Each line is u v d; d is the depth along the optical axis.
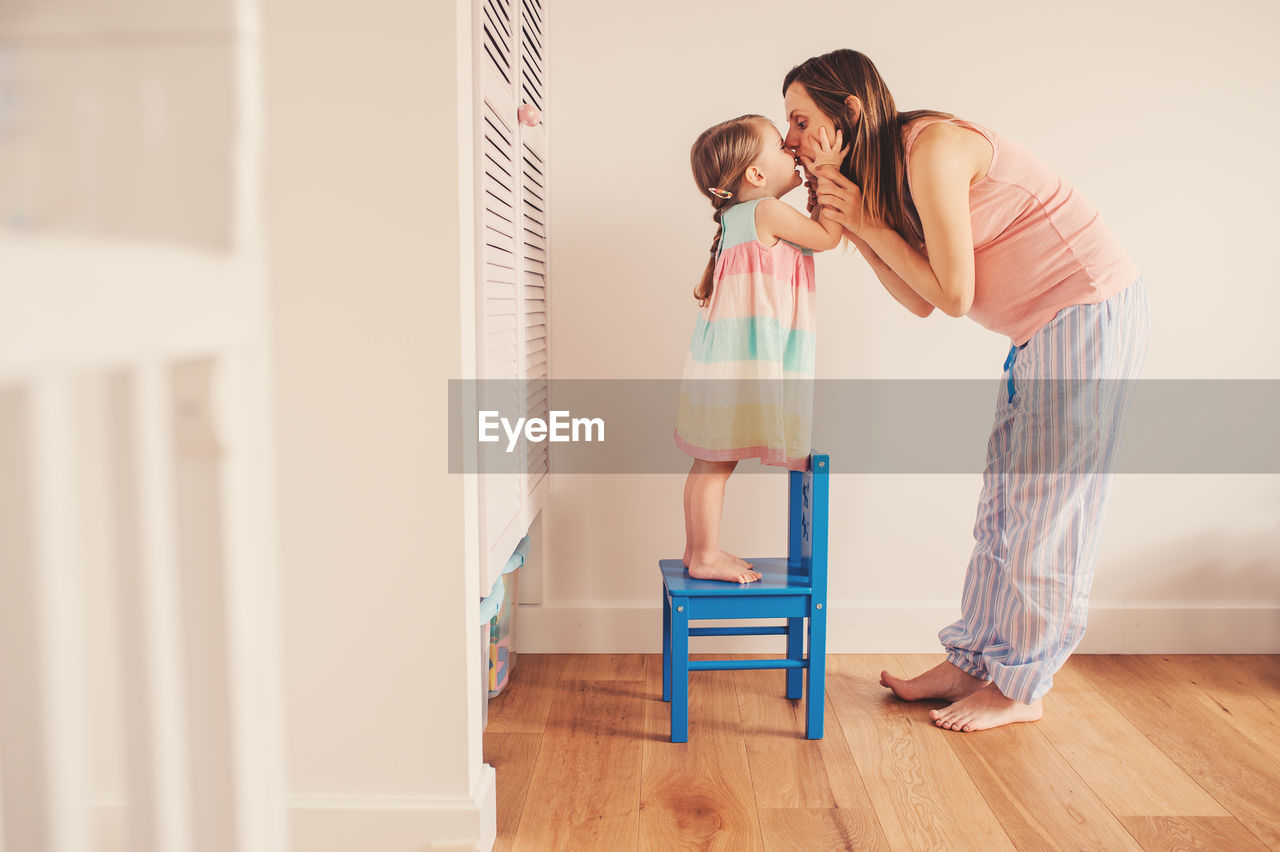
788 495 1.93
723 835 1.36
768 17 2.00
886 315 2.06
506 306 1.54
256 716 0.51
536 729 1.73
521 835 1.36
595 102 2.02
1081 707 1.83
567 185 2.04
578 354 2.08
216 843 0.50
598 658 2.12
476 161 1.31
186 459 0.48
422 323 1.22
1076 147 2.02
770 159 1.64
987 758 1.61
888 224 1.68
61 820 0.42
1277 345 2.07
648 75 2.01
